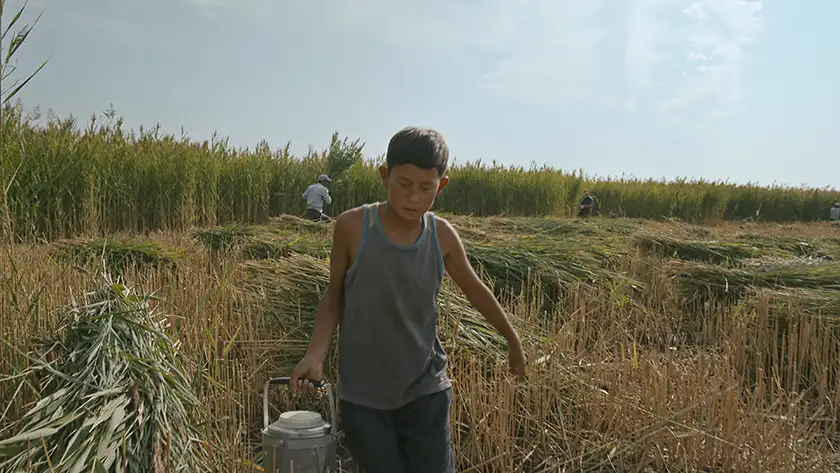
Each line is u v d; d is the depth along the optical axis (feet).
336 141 54.80
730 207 97.50
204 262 20.80
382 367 7.27
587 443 10.94
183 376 9.71
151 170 41.14
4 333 10.54
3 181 13.39
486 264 20.95
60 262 16.06
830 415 13.28
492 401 10.94
